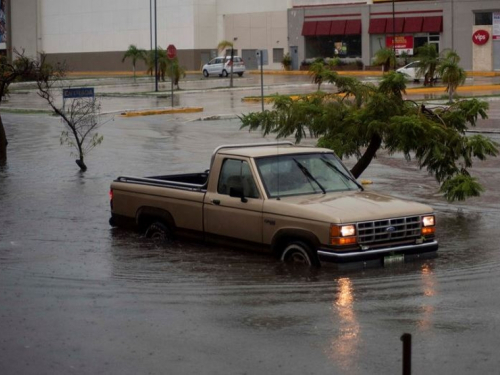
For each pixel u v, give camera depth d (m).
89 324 9.30
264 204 11.84
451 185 15.97
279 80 69.75
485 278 11.09
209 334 8.88
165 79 75.19
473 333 8.79
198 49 90.44
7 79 24.12
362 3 79.44
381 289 10.50
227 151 12.58
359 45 80.62
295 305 9.88
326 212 11.23
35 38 104.56
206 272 11.56
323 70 16.31
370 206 11.53
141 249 13.17
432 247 11.83
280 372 7.75
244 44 89.44
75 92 26.22
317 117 15.95
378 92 15.83
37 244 13.73
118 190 14.23
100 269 11.91
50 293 10.65
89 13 99.62
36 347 8.57
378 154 24.95
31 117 39.84
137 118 38.97
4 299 10.38
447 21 74.38
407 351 6.24
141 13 94.62
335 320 9.27
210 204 12.61
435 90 50.81
